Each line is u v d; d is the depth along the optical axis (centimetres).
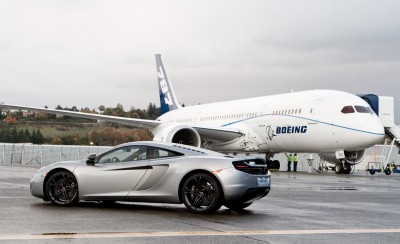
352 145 2428
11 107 3106
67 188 938
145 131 6700
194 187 874
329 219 812
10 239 600
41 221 745
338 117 2452
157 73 4344
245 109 3042
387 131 3083
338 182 1858
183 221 771
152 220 776
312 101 2586
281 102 2786
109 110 8238
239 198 853
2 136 6500
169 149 908
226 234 660
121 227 704
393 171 3272
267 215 853
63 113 3175
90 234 643
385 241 629
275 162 3203
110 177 911
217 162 859
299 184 1684
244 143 2964
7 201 993
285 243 607
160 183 885
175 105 4166
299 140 2627
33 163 4384
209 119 3388
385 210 946
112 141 6488
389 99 3058
